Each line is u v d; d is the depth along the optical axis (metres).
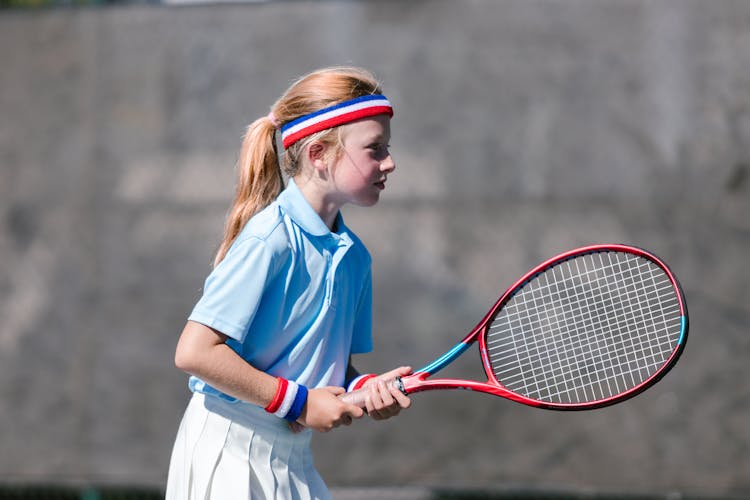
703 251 15.05
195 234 16.31
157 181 16.45
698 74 15.16
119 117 16.59
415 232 15.68
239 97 16.27
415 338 15.59
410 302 15.64
